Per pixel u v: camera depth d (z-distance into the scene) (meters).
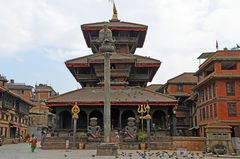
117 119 55.84
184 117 85.88
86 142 44.81
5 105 73.00
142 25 71.94
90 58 61.84
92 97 53.97
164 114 54.84
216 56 62.53
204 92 69.75
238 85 60.88
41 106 113.75
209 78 62.09
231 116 59.59
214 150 38.25
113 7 77.00
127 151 39.19
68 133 51.50
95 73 63.94
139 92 56.06
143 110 49.31
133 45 71.75
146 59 65.12
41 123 111.50
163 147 44.22
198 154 35.19
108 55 31.19
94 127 46.41
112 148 29.58
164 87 92.31
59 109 52.97
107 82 30.94
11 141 73.75
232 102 60.16
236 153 38.00
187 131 85.06
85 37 73.50
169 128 54.22
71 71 66.88
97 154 29.67
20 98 84.31
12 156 29.95
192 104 83.00
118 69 61.94
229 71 61.22
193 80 87.62
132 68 64.81
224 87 60.81
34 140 38.56
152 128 52.06
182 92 86.56
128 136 45.69
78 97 54.00
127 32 71.50
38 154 33.12
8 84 110.25
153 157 28.58
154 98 53.41
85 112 53.91
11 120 80.50
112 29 69.88
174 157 28.52
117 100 52.06
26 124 99.94
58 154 32.88
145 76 65.75
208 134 39.97
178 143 44.31
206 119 67.56
